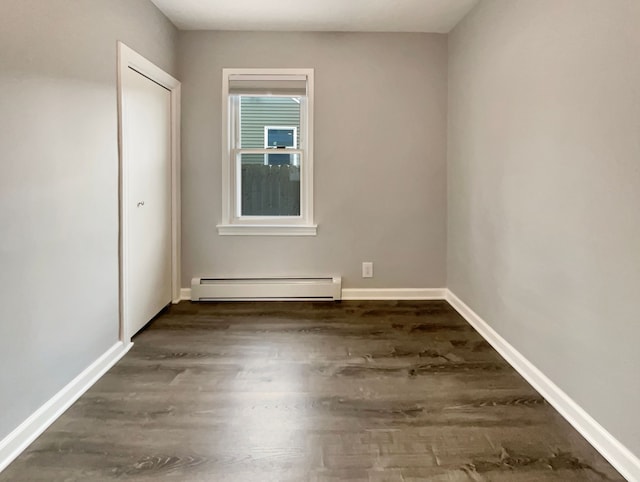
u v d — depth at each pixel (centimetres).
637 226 148
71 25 197
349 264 371
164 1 295
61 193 192
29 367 171
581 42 177
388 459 160
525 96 226
